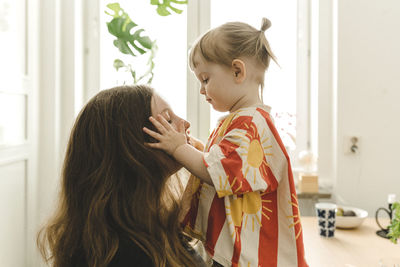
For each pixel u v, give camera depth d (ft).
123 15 5.89
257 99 3.08
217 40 2.96
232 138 2.71
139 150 2.24
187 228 2.86
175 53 6.77
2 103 4.84
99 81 6.74
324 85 6.59
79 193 2.25
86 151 2.26
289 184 2.91
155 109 2.38
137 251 2.07
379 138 6.15
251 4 6.86
